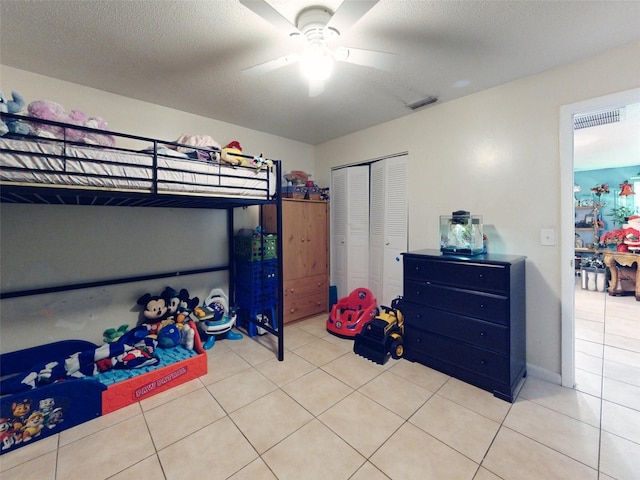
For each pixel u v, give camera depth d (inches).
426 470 54.6
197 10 58.8
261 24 63.4
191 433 64.6
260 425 66.9
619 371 90.3
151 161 68.9
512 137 90.6
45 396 63.5
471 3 57.3
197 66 80.3
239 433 64.4
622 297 172.6
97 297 96.7
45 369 73.4
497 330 77.5
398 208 124.3
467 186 100.8
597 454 57.8
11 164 52.3
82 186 59.7
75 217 92.0
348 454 58.4
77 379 68.4
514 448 59.6
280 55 75.4
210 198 79.2
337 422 67.7
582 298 171.6
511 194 91.4
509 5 57.9
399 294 125.5
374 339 99.3
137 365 83.1
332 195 153.4
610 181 213.6
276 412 71.4
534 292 87.9
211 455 58.5
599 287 186.7
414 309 95.4
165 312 105.3
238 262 127.2
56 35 66.5
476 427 65.8
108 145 66.6
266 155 138.5
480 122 97.0
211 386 82.8
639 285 165.2
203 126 116.9
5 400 59.6
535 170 86.7
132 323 103.6
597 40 69.8
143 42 69.6
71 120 63.4
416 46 71.7
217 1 56.4
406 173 120.3
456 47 72.2
